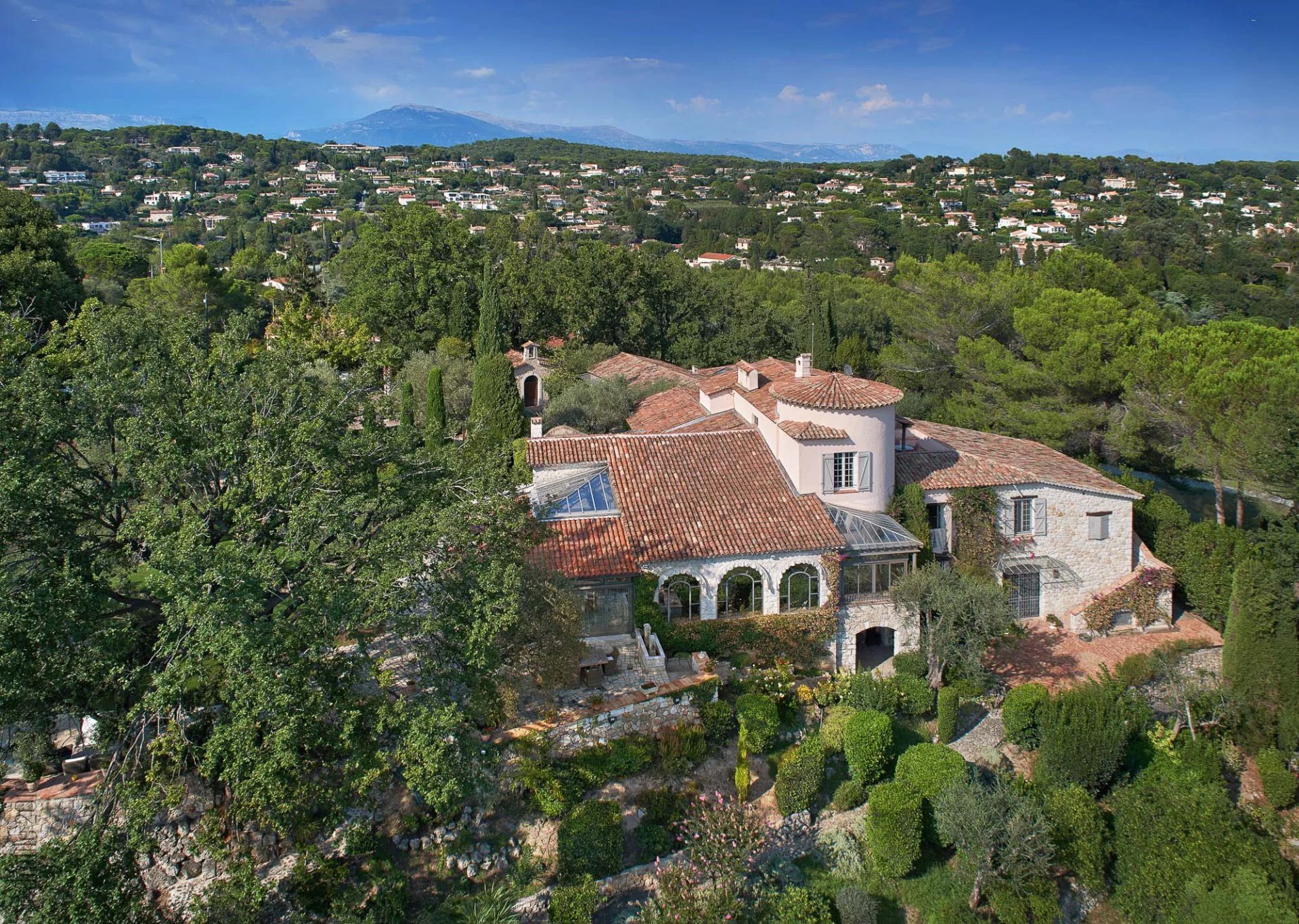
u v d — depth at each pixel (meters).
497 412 54.19
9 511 20.95
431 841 25.34
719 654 33.31
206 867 24.81
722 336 82.81
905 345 65.75
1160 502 44.03
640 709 28.34
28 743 25.62
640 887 24.89
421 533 23.19
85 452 26.42
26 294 57.41
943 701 30.97
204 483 25.39
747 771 27.69
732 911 22.89
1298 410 37.44
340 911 23.11
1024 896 24.97
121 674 22.48
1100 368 50.34
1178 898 24.95
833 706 32.34
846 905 24.67
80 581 21.30
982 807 25.47
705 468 37.25
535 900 23.89
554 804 26.02
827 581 34.00
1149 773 29.72
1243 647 33.88
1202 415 42.44
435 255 79.19
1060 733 29.22
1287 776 30.36
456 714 21.36
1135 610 39.78
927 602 33.72
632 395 58.25
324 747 24.16
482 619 22.41
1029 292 61.03
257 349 45.34
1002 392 54.88
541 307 84.50
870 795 27.69
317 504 23.12
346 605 21.28
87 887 19.31
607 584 32.31
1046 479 39.88
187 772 25.08
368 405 29.33
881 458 37.22
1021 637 37.81
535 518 28.00
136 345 27.39
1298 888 26.22
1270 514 46.81
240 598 20.09
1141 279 96.12
